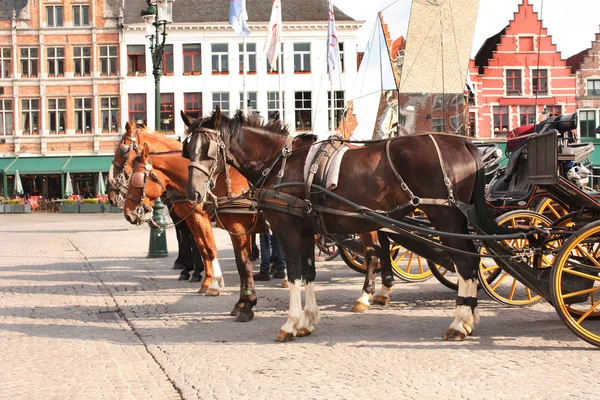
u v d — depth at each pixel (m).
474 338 6.49
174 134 43.97
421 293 9.48
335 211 6.50
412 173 6.31
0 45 44.97
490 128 39.25
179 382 5.34
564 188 6.45
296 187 6.72
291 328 6.66
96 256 16.14
